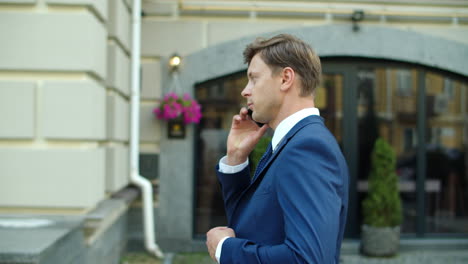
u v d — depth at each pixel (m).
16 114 2.97
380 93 5.21
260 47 1.35
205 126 5.14
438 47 5.01
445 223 5.30
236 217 1.36
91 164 3.04
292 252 1.02
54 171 2.98
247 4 4.95
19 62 2.97
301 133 1.20
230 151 1.50
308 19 4.98
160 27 4.93
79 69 3.00
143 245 4.81
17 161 2.96
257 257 1.10
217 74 4.94
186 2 4.94
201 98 5.13
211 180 5.14
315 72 1.32
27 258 1.97
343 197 1.18
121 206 4.07
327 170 1.10
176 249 4.96
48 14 2.99
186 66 4.92
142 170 4.91
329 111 5.18
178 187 4.95
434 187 5.32
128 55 4.55
